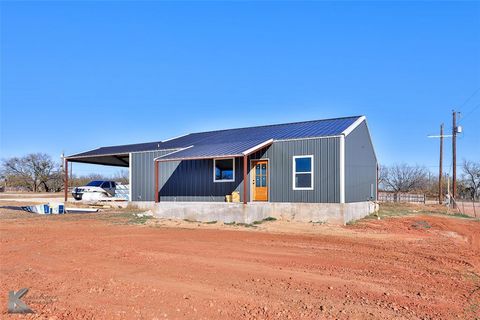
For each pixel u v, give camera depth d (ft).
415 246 37.19
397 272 26.00
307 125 70.74
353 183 62.08
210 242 37.40
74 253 31.48
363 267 27.32
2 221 56.08
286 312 17.84
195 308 18.29
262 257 30.25
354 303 19.20
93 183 97.35
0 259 29.12
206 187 67.62
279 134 65.98
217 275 24.36
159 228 48.49
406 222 59.26
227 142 69.10
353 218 60.13
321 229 49.19
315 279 23.68
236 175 64.49
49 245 35.24
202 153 61.26
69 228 48.03
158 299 19.57
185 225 51.57
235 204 54.70
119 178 201.46
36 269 25.94
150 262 28.07
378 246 36.55
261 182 62.34
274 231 46.75
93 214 65.62
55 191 198.39
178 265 27.12
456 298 20.49
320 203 57.00
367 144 71.82
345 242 38.60
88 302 19.07
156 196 62.54
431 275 25.44
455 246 37.96
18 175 200.64
